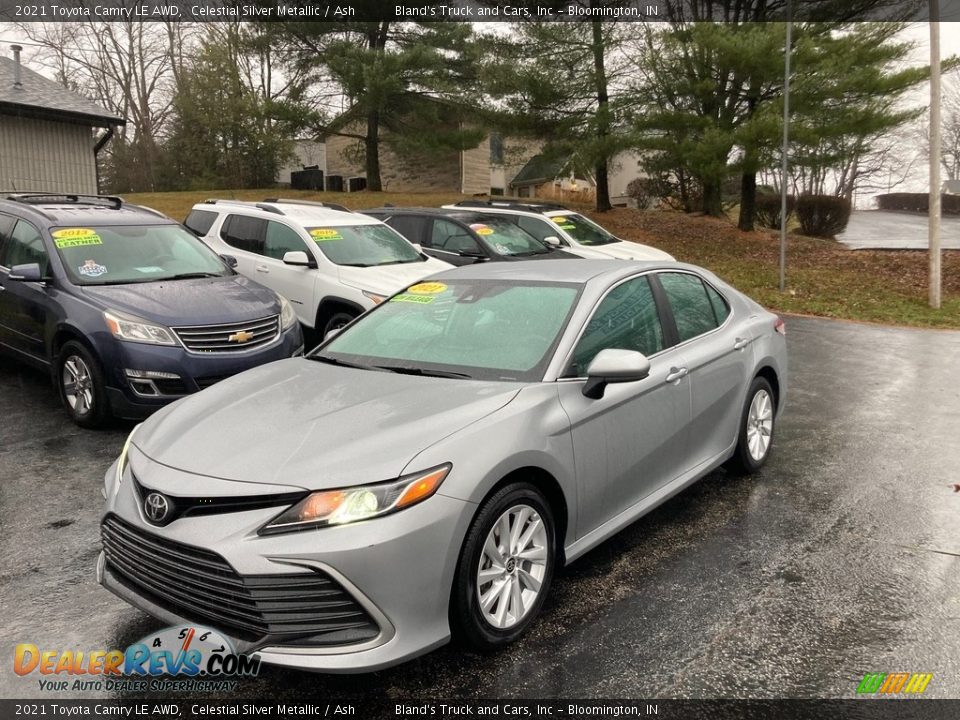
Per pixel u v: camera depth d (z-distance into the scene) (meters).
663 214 27.41
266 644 2.97
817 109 18.36
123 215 8.08
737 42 17.50
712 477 5.72
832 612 3.79
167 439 3.56
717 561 4.34
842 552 4.46
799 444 6.57
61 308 6.73
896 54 18.55
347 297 8.70
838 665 3.35
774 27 17.62
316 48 25.38
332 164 39.34
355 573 2.94
